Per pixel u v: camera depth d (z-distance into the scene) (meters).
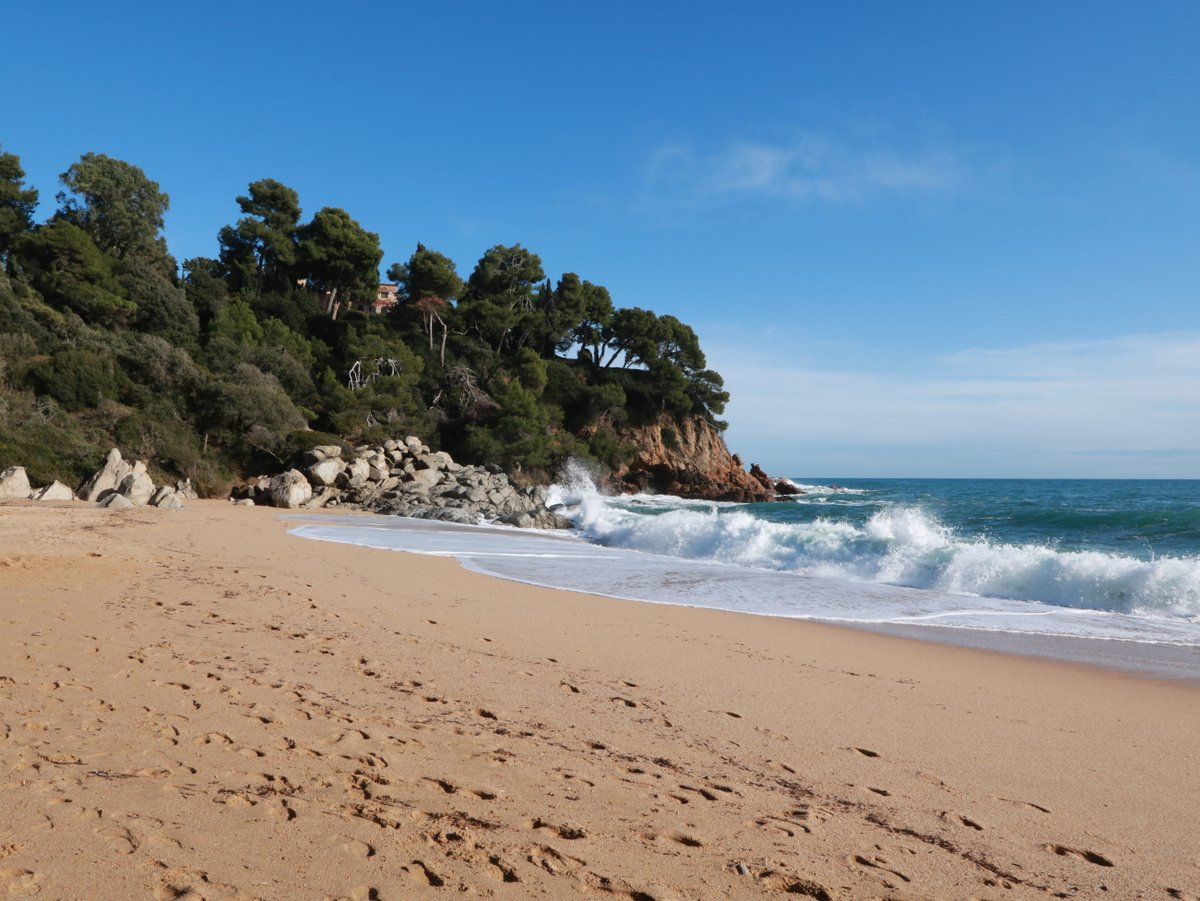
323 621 8.01
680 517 22.14
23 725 4.11
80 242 44.69
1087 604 11.73
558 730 4.93
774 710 5.82
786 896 2.94
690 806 3.80
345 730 4.52
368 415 48.50
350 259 64.25
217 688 5.16
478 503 35.03
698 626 9.42
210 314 53.06
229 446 38.69
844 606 11.64
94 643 6.14
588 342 76.00
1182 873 3.38
